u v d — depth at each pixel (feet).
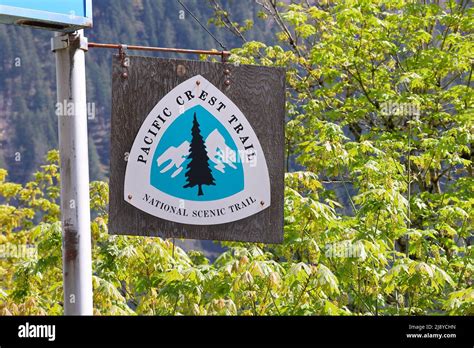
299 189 32.48
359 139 45.52
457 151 38.83
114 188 16.52
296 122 43.70
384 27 43.16
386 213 28.71
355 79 45.37
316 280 24.44
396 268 25.58
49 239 26.96
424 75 41.81
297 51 51.93
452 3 43.29
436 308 31.30
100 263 27.50
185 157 16.66
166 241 27.96
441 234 36.55
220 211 16.67
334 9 42.98
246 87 16.83
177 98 16.69
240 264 24.16
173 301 25.09
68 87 15.93
